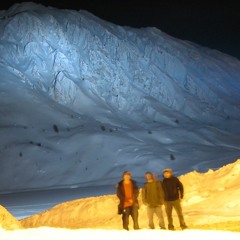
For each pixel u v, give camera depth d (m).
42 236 14.03
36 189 160.12
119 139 193.50
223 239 12.85
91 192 122.25
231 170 24.59
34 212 70.50
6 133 188.75
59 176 169.62
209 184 24.48
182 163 176.38
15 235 14.41
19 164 174.50
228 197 22.05
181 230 15.44
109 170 172.00
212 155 187.75
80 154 181.00
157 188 15.88
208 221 19.20
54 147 185.25
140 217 22.34
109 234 14.13
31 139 187.88
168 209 15.85
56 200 103.31
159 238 13.20
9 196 141.38
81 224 24.95
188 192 24.11
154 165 172.62
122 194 15.62
